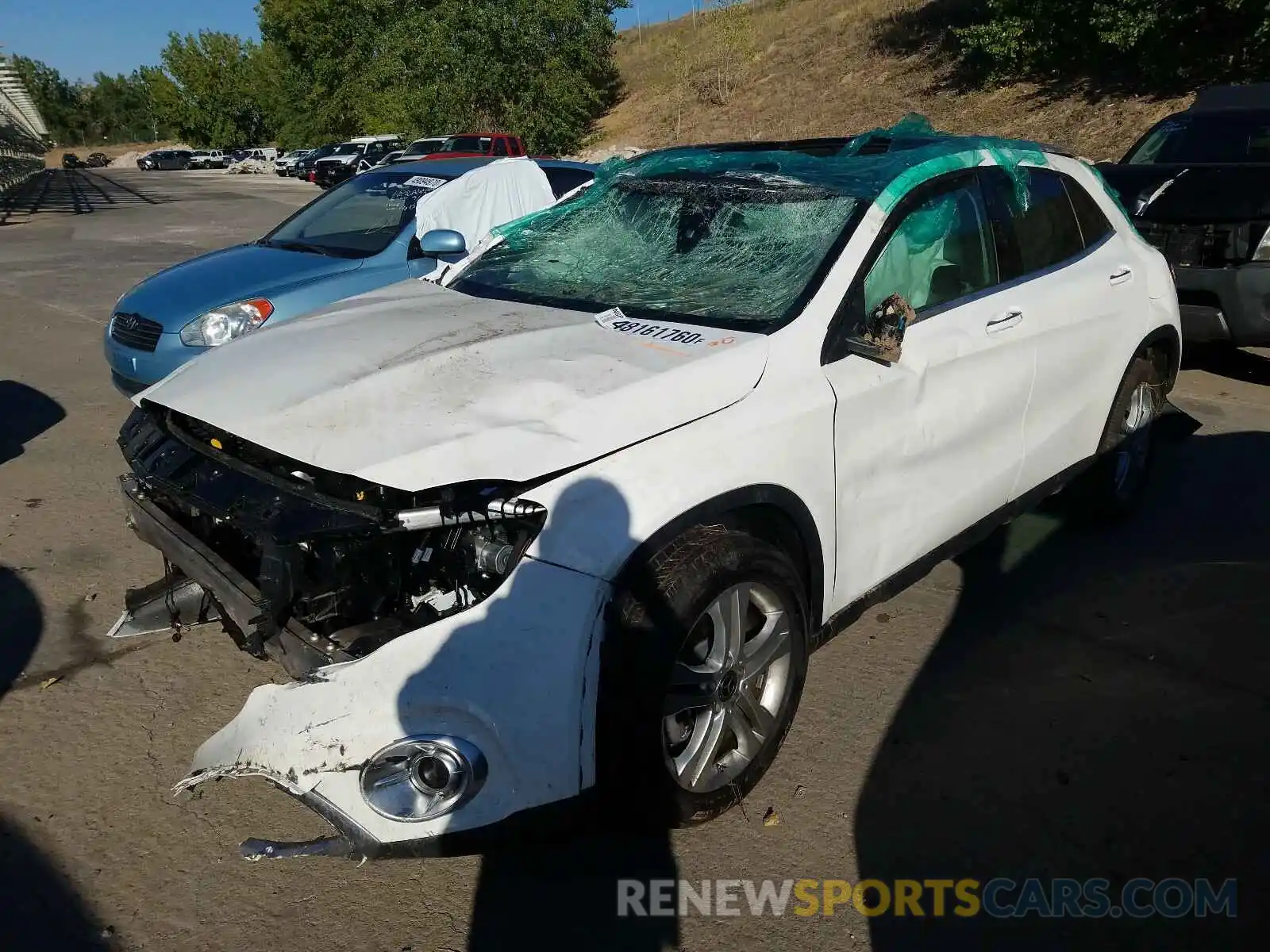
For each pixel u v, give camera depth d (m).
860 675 3.54
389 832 2.24
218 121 79.56
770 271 3.20
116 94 111.81
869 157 3.54
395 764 2.26
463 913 2.49
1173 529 4.72
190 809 2.85
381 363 2.87
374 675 2.27
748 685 2.70
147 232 18.50
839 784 2.97
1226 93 8.69
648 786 2.39
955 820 2.82
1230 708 3.33
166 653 3.66
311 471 2.51
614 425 2.50
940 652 3.69
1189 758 3.08
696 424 2.61
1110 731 3.22
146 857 2.66
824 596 3.00
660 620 2.32
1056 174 4.16
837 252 3.10
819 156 3.64
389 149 34.22
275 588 2.45
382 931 2.43
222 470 2.70
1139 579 4.24
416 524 2.32
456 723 2.23
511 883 2.60
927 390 3.23
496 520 2.33
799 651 2.81
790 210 3.38
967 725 3.25
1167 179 6.84
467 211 6.47
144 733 3.18
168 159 61.38
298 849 2.41
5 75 34.50
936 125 21.78
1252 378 7.16
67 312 10.20
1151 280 4.59
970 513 3.60
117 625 3.39
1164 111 17.19
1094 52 19.59
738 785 2.71
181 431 2.94
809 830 2.79
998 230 3.70
